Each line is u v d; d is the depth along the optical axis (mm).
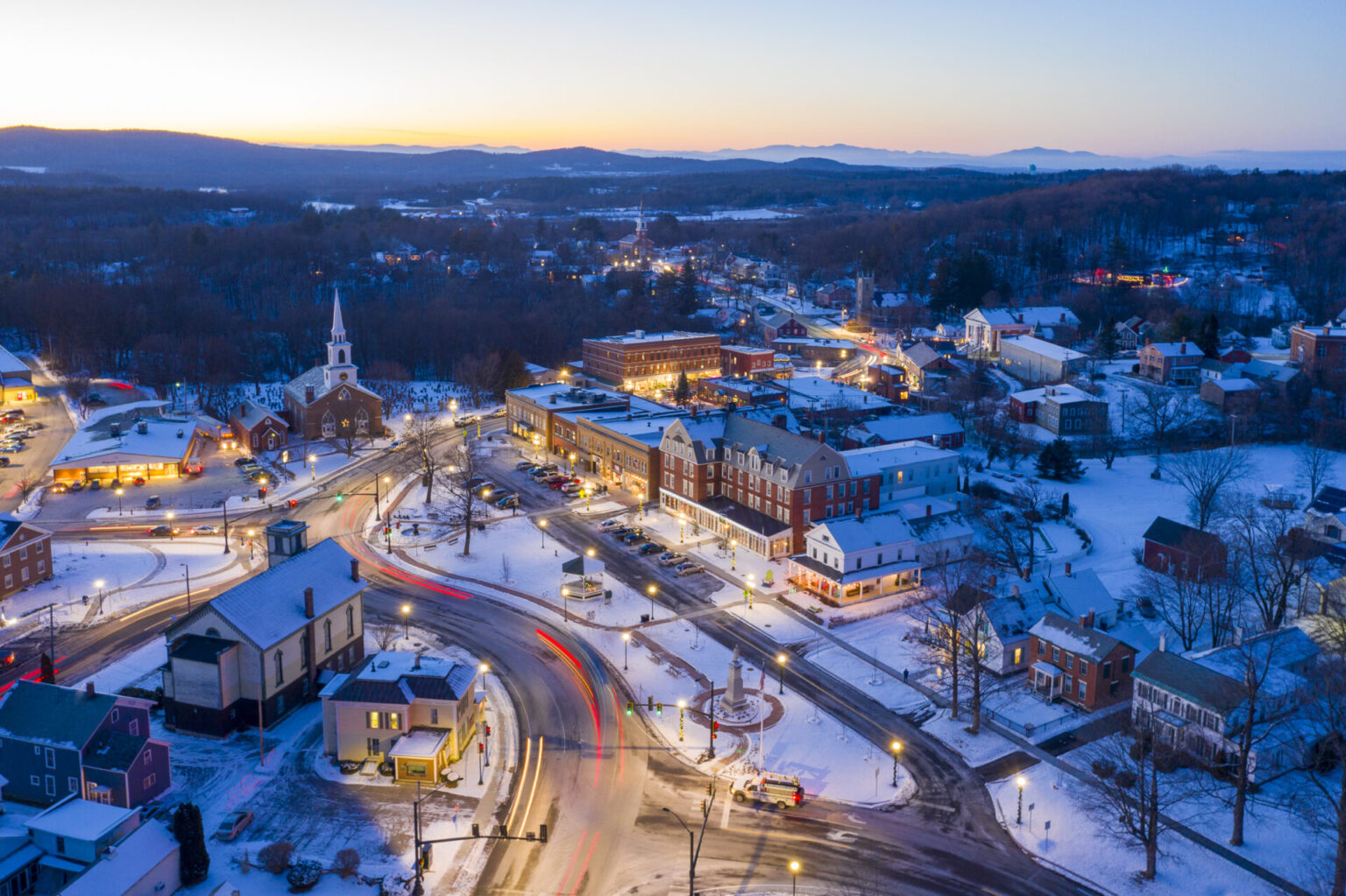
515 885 58469
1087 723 77000
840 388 175750
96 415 164000
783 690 82750
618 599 101062
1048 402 162125
